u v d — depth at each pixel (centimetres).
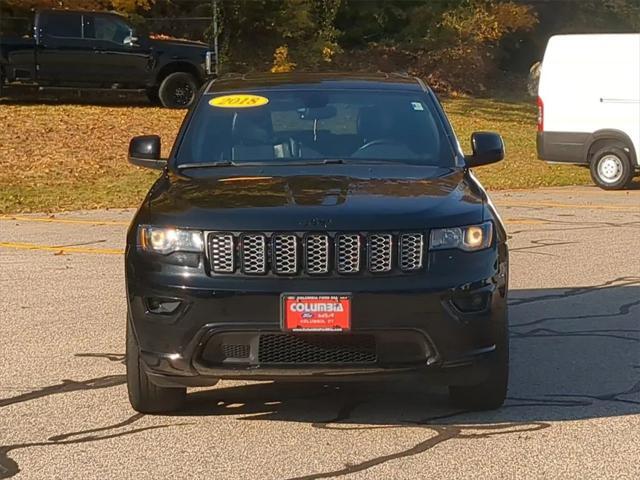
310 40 3247
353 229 505
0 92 2334
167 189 575
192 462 494
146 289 520
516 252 1096
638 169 1780
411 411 573
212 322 504
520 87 3650
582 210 1461
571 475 473
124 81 2391
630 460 492
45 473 480
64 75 2339
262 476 475
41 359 683
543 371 652
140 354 529
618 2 3909
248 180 579
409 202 533
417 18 3594
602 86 1748
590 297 874
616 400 590
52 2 2575
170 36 3027
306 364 504
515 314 814
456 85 3516
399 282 504
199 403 591
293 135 645
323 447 514
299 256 505
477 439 523
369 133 649
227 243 509
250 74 744
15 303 855
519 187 1781
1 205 1471
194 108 678
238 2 3062
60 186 1648
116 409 578
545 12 3919
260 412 573
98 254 1088
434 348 508
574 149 1780
